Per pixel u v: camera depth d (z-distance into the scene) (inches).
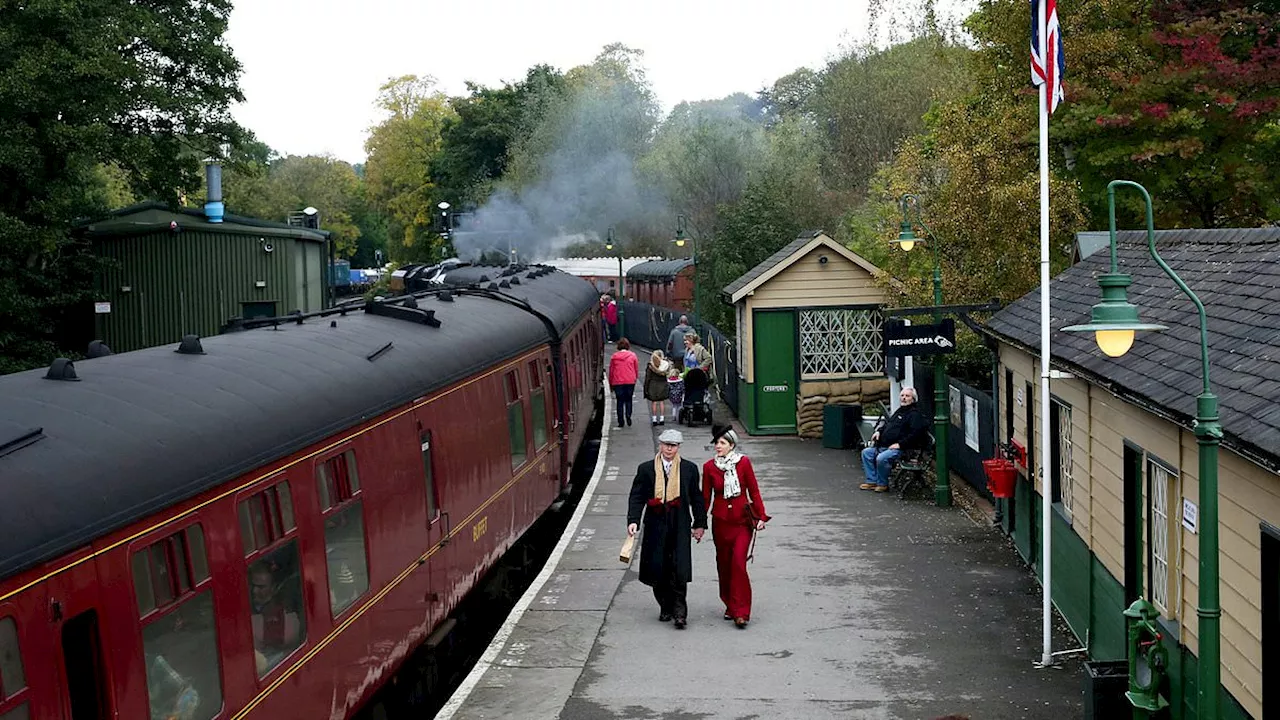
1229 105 743.7
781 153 1761.8
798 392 973.2
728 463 487.2
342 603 348.8
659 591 493.4
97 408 262.7
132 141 1035.3
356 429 366.0
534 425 651.5
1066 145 810.2
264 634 294.4
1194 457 304.3
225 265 1359.5
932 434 844.0
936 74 1614.2
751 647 462.0
